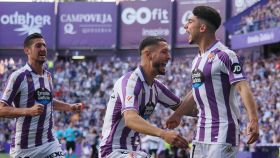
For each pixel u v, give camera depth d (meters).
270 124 32.56
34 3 59.22
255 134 8.44
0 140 43.53
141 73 9.50
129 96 9.27
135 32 57.72
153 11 56.97
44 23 59.28
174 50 55.91
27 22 59.16
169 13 56.28
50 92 12.48
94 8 58.62
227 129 8.92
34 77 12.29
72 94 51.28
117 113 9.58
